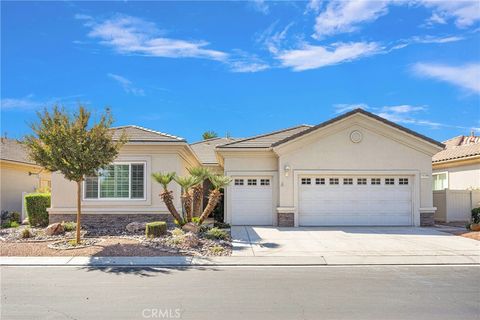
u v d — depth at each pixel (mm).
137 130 21047
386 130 21000
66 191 19578
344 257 13500
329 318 7320
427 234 18156
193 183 17750
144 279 10492
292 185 20938
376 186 21109
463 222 22672
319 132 20984
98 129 14867
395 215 21016
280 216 20859
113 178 19516
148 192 19422
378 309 7844
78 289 9398
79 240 15242
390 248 14930
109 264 12469
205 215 17703
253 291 9219
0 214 23344
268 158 21703
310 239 16797
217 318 7312
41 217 20297
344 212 21016
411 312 7660
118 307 7957
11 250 14078
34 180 27844
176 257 13336
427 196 21109
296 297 8703
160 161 19625
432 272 11469
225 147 21484
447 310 7797
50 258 13141
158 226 16297
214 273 11289
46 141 14523
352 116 20922
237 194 21625
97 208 19406
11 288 9500
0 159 23891
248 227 20500
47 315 7469
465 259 13234
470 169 24469
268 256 13625
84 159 14430
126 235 17094
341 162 20984
